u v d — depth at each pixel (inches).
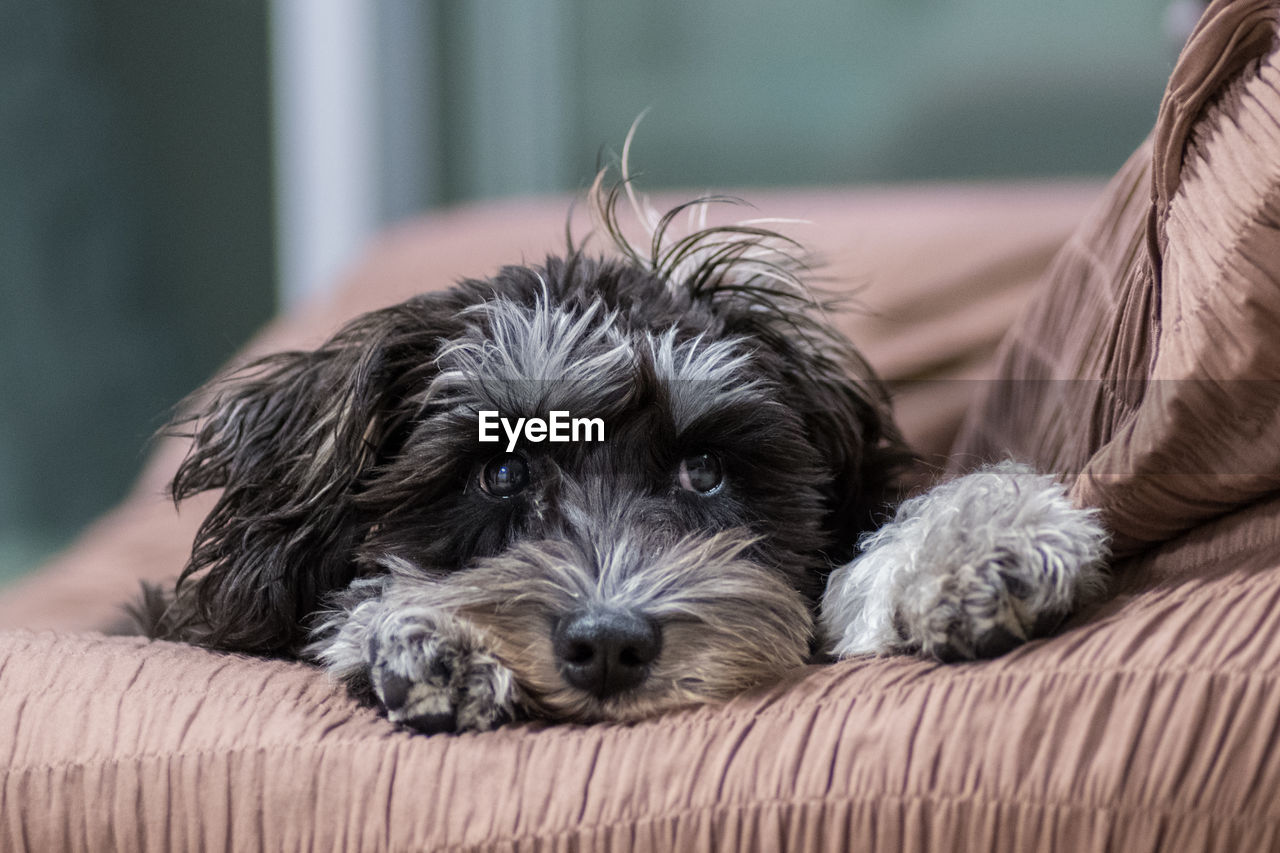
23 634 26.6
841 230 46.9
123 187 89.6
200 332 90.9
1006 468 27.8
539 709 26.3
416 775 24.7
